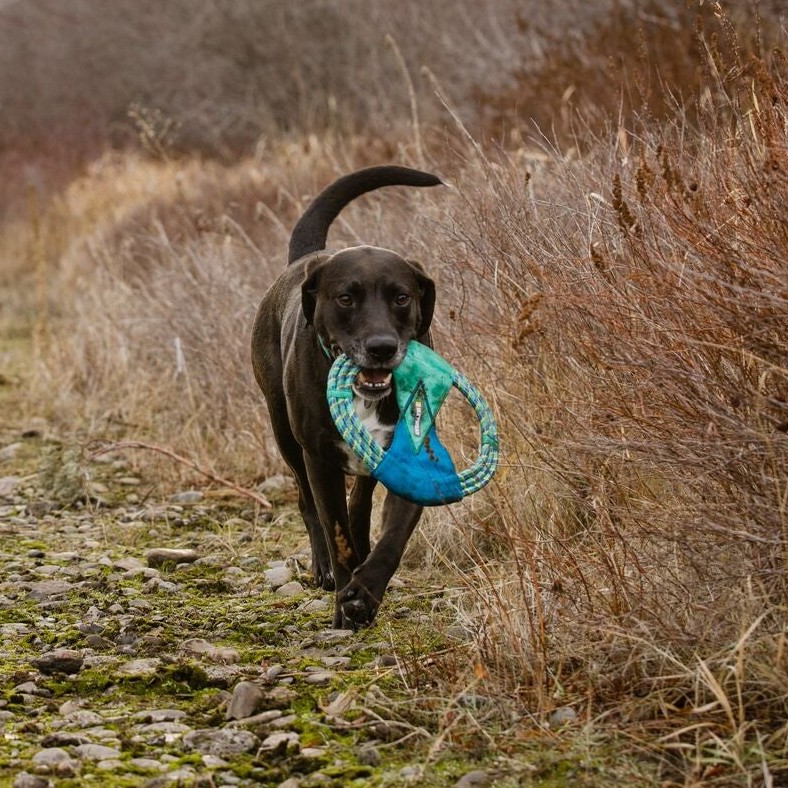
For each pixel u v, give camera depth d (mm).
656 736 3795
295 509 7207
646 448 4426
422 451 4742
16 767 3785
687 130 7051
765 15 10078
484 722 3998
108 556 6406
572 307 5277
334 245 8914
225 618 5266
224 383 8672
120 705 4344
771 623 4023
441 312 6969
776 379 4297
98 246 15070
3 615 5375
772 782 3436
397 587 5590
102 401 9938
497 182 6969
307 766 3785
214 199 13906
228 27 23812
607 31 11430
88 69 28766
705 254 4488
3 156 25891
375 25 20609
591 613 4293
